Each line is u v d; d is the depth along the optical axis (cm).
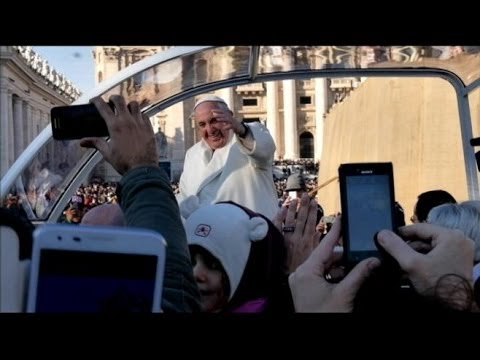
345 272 217
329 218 731
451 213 276
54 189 500
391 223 218
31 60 3297
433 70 605
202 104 521
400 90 1520
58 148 477
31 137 3772
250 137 476
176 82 560
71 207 877
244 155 496
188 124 4388
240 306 262
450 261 187
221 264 258
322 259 198
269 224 279
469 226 275
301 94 6831
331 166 2247
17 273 147
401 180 1475
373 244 216
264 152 480
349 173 224
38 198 466
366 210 220
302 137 6844
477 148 796
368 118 1745
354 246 217
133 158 217
